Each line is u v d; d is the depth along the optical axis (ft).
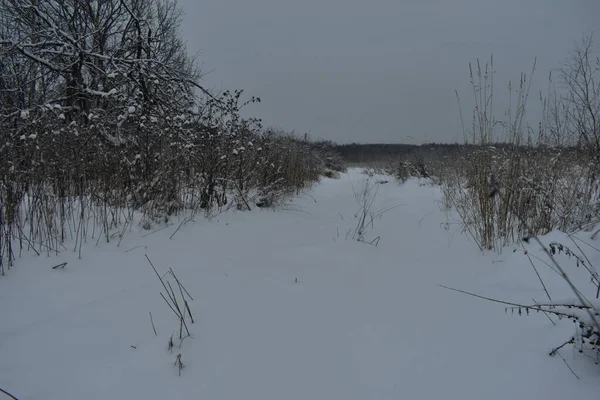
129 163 13.15
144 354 5.25
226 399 4.46
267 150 21.04
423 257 11.27
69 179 11.73
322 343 5.77
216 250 11.08
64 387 4.55
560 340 5.62
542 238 10.21
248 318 6.46
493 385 4.81
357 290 8.10
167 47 35.47
